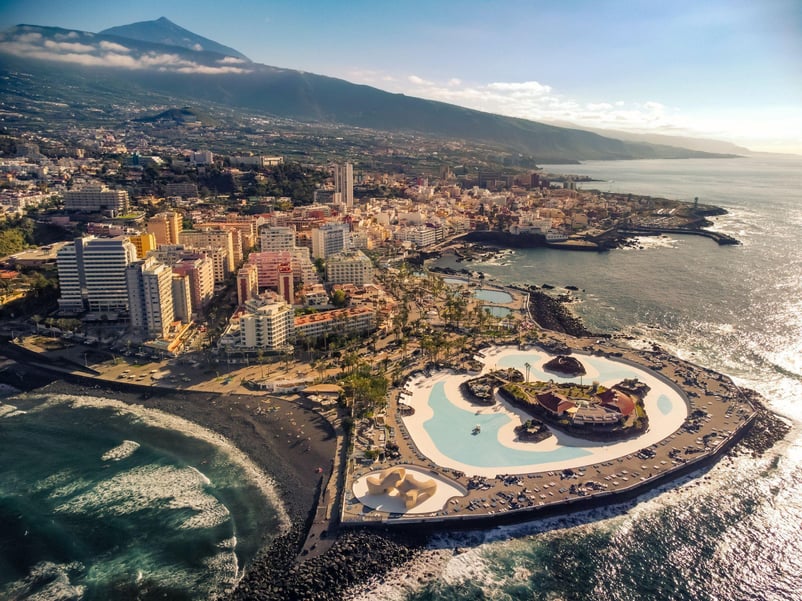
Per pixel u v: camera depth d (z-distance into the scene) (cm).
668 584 19062
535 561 19850
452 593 18525
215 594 18462
